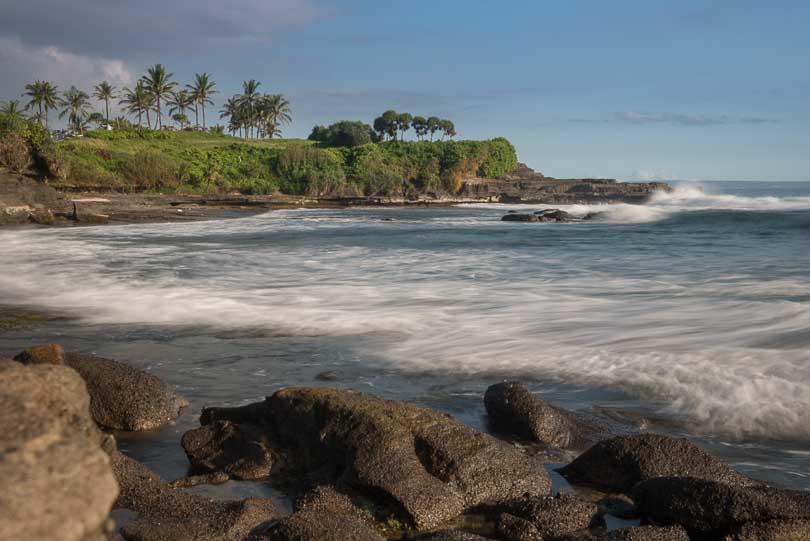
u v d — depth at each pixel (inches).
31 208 1584.6
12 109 3644.2
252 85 4547.2
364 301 530.6
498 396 255.3
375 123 4744.1
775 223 1551.4
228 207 2463.1
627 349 357.4
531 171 4569.4
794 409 262.4
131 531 163.3
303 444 213.3
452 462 194.4
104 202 2107.5
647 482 184.1
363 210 2600.9
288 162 3321.9
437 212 2497.5
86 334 416.2
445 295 555.5
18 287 607.5
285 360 351.9
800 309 433.4
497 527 172.2
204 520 167.8
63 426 69.6
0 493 55.9
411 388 299.9
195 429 236.7
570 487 205.8
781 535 159.8
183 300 537.0
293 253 941.8
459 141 4084.6
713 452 228.4
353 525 157.2
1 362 87.8
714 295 530.9
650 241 1144.8
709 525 167.9
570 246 1062.4
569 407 273.6
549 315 459.8
